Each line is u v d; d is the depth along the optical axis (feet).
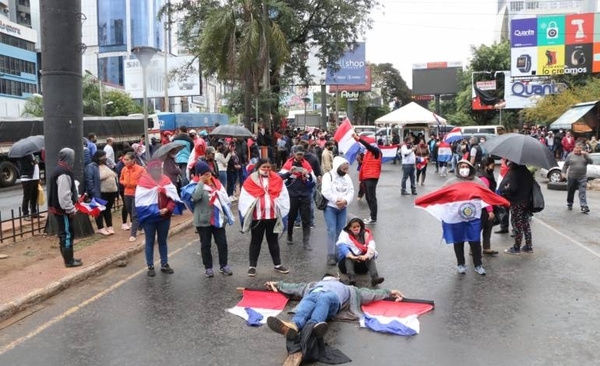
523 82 146.92
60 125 32.91
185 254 30.30
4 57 247.70
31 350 17.02
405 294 22.26
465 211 25.04
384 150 81.41
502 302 21.18
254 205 25.34
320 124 163.94
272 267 27.17
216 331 18.44
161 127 134.31
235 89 81.76
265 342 17.46
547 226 37.91
